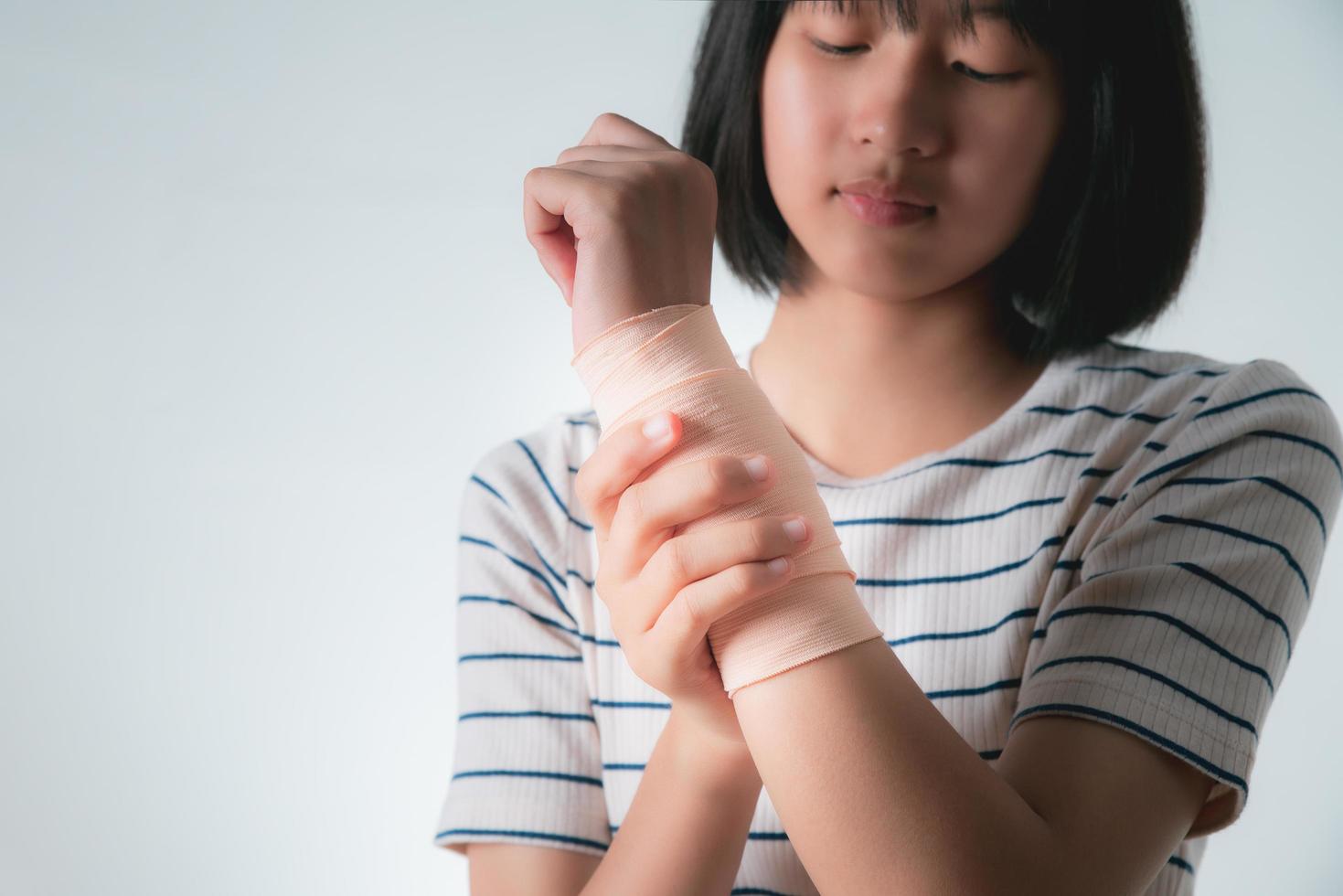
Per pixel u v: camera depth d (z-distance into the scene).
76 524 1.93
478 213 1.98
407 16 1.97
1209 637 0.82
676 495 0.75
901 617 0.94
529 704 0.98
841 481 0.98
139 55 1.96
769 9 0.94
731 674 0.75
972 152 0.88
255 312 1.97
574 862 0.95
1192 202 0.98
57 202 1.95
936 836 0.73
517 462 1.05
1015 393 0.99
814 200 0.91
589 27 1.97
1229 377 0.94
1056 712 0.81
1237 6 1.96
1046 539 0.93
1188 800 0.80
